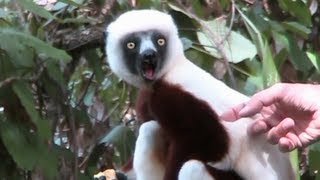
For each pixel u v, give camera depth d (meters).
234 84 4.57
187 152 3.92
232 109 3.22
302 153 5.33
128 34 4.24
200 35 4.77
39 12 4.05
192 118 3.93
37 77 4.43
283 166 3.89
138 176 4.11
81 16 4.92
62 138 4.83
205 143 3.89
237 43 4.70
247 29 4.84
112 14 4.93
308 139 3.21
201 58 4.81
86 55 4.98
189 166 3.80
